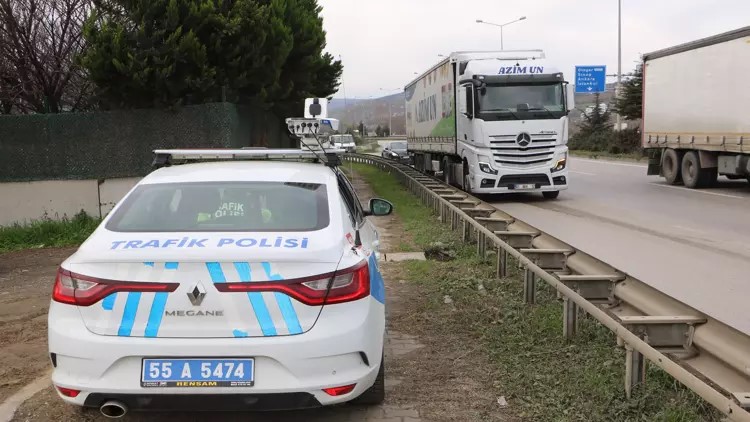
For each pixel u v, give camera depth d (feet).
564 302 16.79
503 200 56.95
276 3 46.62
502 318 19.43
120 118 39.32
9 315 21.25
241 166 15.61
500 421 12.99
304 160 18.26
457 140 59.41
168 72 38.70
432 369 15.80
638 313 16.19
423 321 19.76
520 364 15.62
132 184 39.60
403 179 71.56
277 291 10.90
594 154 138.92
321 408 13.71
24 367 16.38
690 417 12.00
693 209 46.65
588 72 160.25
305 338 10.88
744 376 11.53
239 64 44.06
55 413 13.48
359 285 11.58
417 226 40.01
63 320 11.12
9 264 29.89
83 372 10.89
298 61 54.54
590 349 16.01
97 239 12.14
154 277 10.87
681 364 12.84
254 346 10.75
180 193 13.83
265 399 10.87
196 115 39.81
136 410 11.07
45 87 44.45
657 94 66.13
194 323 10.83
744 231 36.55
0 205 38.83
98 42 38.75
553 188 54.13
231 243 11.50
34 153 38.83
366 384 11.67
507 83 53.01
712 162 58.85
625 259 28.99
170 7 39.45
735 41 52.34
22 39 42.50
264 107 49.44
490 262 27.55
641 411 12.56
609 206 50.14
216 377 10.78
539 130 53.01
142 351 10.75
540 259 21.61
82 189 39.27
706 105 56.95
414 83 85.25
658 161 69.87
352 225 14.15
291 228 12.63
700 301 21.62
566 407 13.15
